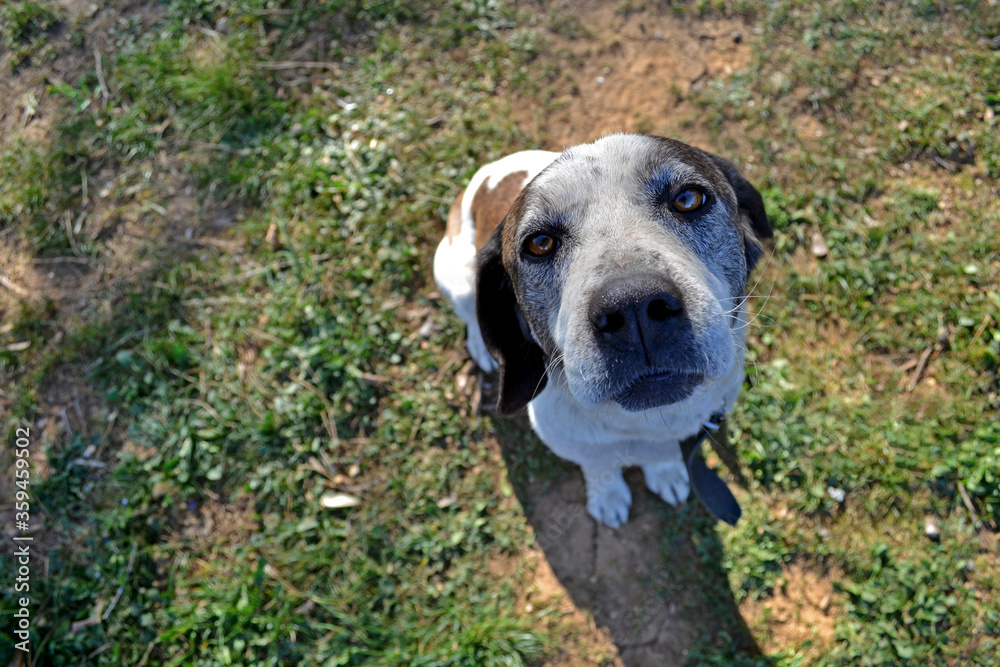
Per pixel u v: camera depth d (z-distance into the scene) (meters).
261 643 0.65
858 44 0.80
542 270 0.49
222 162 0.81
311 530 0.69
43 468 0.71
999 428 0.66
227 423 0.71
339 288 0.75
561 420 0.55
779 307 0.71
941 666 0.61
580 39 0.84
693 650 0.64
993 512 0.64
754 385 0.68
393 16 0.86
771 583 0.65
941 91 0.78
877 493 0.66
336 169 0.80
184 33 0.87
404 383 0.73
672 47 0.83
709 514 0.67
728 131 0.79
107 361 0.74
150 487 0.70
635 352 0.42
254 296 0.76
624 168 0.47
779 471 0.67
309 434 0.71
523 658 0.65
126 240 0.79
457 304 0.67
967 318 0.69
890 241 0.73
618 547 0.67
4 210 0.80
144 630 0.66
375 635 0.66
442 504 0.69
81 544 0.69
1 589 0.67
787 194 0.75
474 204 0.65
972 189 0.74
